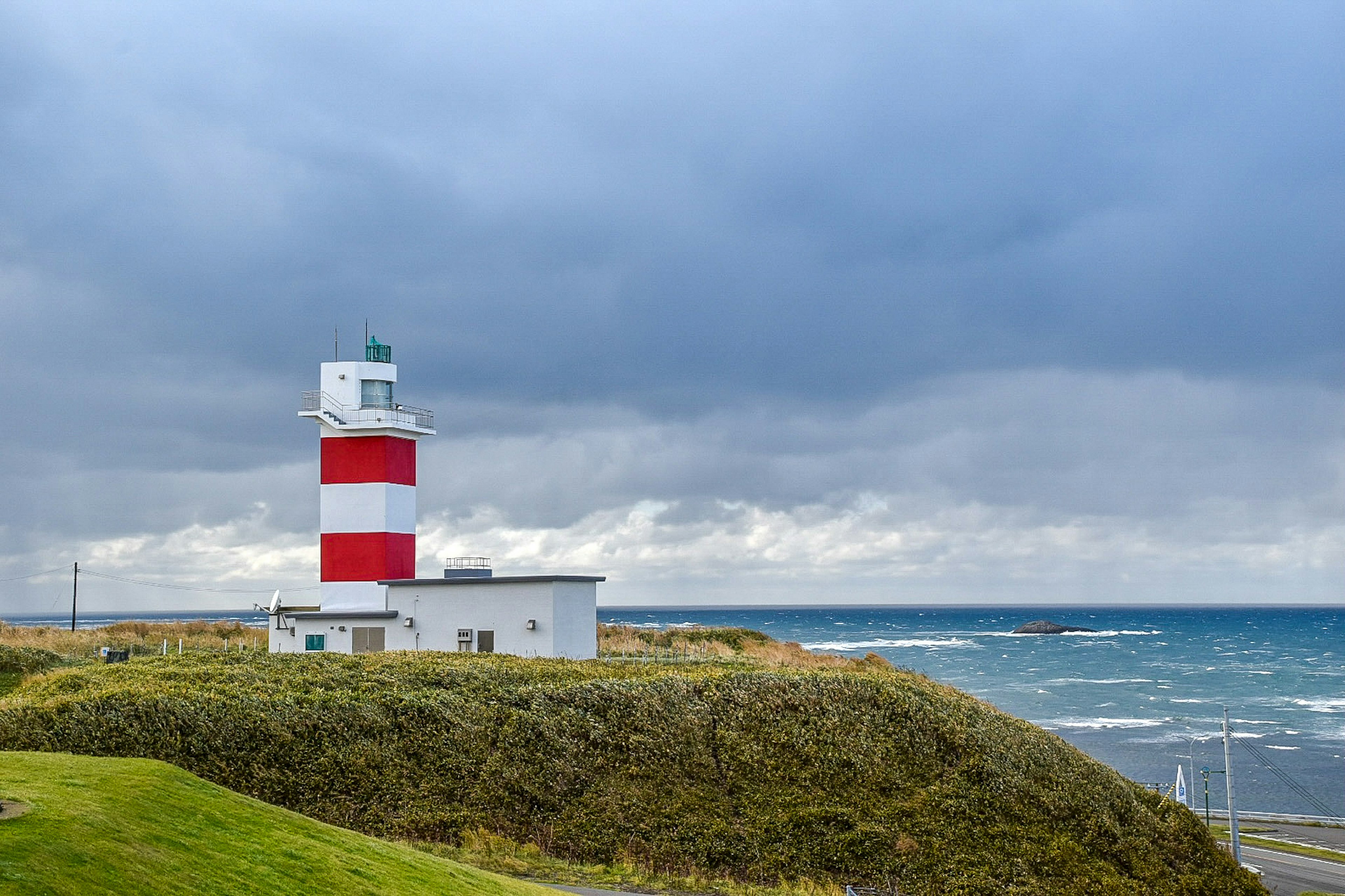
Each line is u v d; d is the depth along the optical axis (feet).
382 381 208.23
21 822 45.01
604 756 119.55
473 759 114.52
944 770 126.11
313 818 100.48
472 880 63.00
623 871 98.32
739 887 97.66
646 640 258.57
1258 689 502.79
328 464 201.57
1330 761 319.88
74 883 40.78
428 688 132.98
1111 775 138.92
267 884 48.73
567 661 160.86
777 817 112.98
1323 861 206.90
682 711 131.23
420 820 102.78
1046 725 380.78
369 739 114.42
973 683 509.76
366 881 54.08
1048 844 115.96
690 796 115.24
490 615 176.76
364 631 182.80
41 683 137.39
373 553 198.39
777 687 140.97
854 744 127.95
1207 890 116.67
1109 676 553.64
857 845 109.81
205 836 51.60
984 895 105.40
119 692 116.06
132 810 51.01
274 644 185.57
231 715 111.75
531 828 105.81
